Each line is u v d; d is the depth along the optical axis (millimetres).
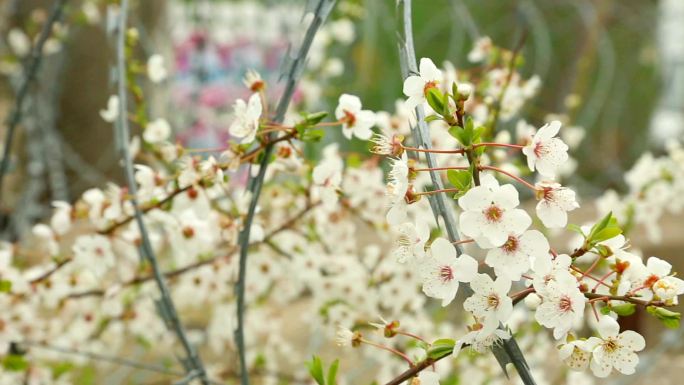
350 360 1502
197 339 1453
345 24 1534
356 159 1031
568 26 2850
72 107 2568
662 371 1581
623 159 3650
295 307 1708
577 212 2164
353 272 1109
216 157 945
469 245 1043
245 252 869
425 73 760
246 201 962
